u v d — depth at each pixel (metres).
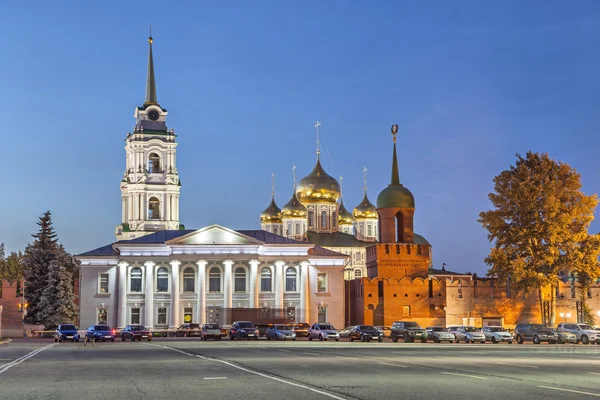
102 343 75.50
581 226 89.81
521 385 26.03
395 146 111.88
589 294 102.75
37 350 57.75
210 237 107.94
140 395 23.52
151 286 106.62
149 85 154.00
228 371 32.72
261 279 108.81
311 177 170.25
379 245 104.75
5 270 173.38
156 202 147.75
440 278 102.88
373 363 37.59
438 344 68.38
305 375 30.28
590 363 38.00
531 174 90.38
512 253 90.19
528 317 101.50
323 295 108.81
